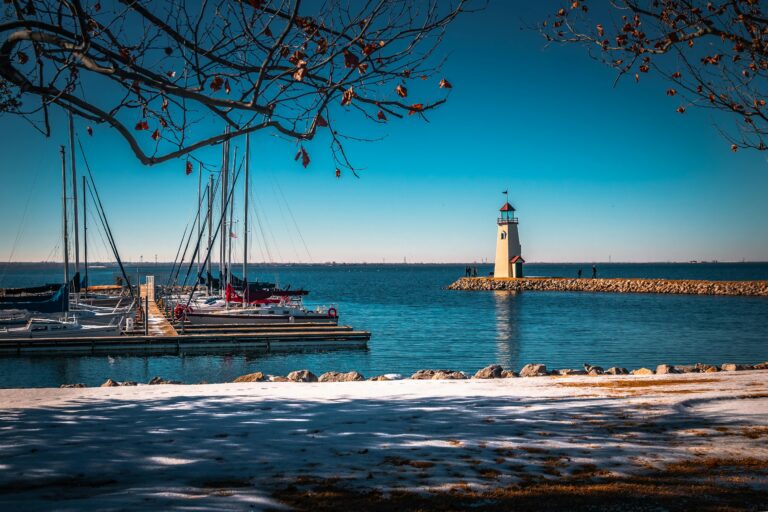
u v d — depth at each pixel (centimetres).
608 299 8144
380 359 2964
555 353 3212
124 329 3259
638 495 486
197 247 4469
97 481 530
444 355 3116
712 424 752
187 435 707
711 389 1013
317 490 502
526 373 1350
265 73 389
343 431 727
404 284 14988
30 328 2975
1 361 2764
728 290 8869
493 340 3747
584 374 1391
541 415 814
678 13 748
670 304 7138
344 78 410
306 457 610
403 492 497
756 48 723
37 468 569
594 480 529
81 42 387
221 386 1132
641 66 779
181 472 557
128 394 1030
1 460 598
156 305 5275
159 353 2986
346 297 8856
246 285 4169
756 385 1059
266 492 496
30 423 775
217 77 422
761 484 514
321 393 1020
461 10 395
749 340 3759
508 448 642
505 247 10675
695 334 4091
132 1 382
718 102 786
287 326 3656
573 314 5750
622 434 702
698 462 584
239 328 3528
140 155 382
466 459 600
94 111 371
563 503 468
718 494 488
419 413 834
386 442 671
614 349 3372
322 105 418
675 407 854
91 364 2736
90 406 905
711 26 733
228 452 629
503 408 866
